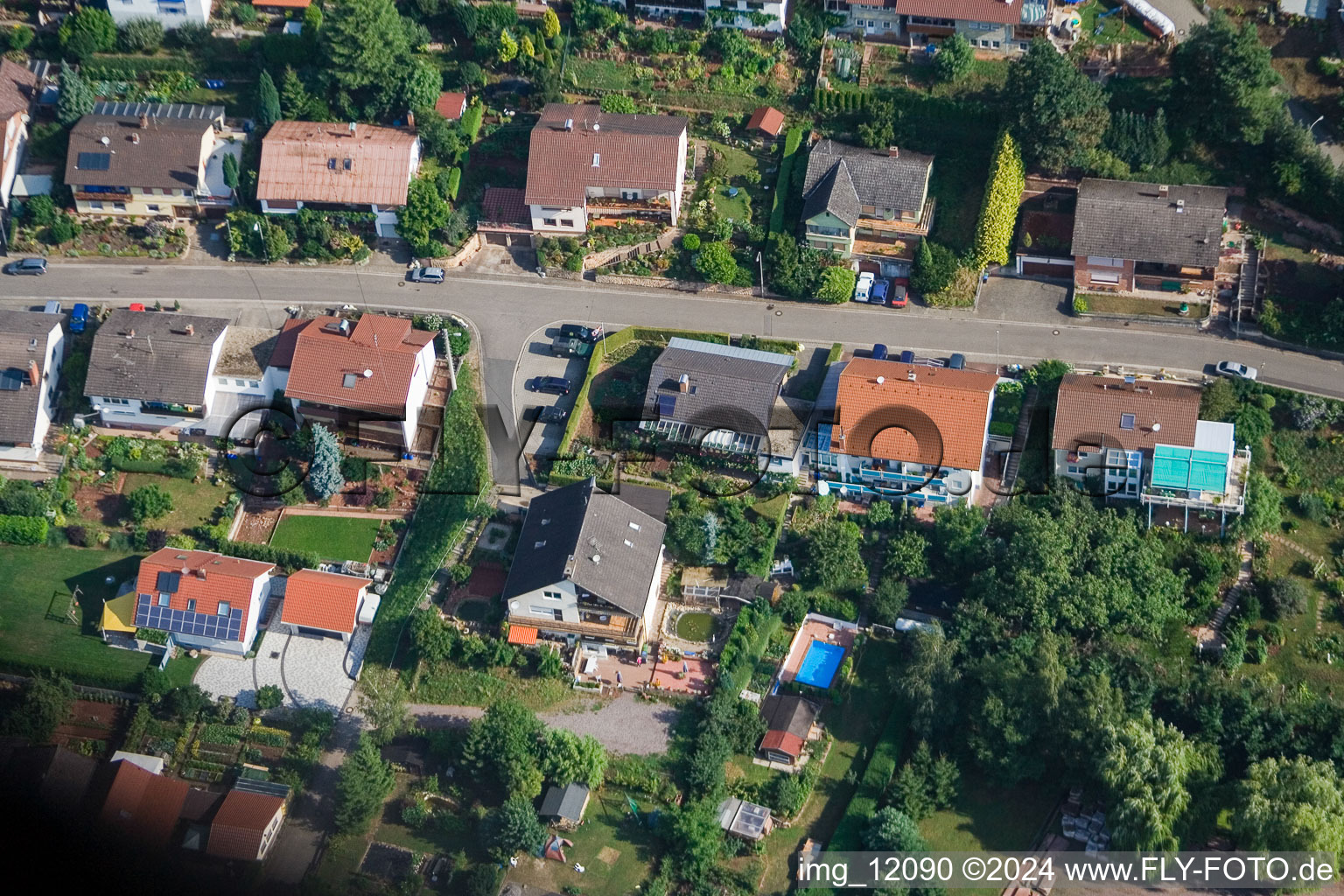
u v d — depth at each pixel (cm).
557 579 14862
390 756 14975
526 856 14350
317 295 18112
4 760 14650
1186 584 15425
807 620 15725
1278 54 18175
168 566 15725
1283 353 16825
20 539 16362
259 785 14712
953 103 18250
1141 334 17112
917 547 15738
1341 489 15900
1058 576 15138
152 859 14175
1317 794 13712
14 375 16850
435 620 15488
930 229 17825
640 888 14150
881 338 17350
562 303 17962
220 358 17125
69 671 15550
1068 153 17600
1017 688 14688
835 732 15112
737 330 17538
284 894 14112
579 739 14812
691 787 14675
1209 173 17738
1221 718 14562
